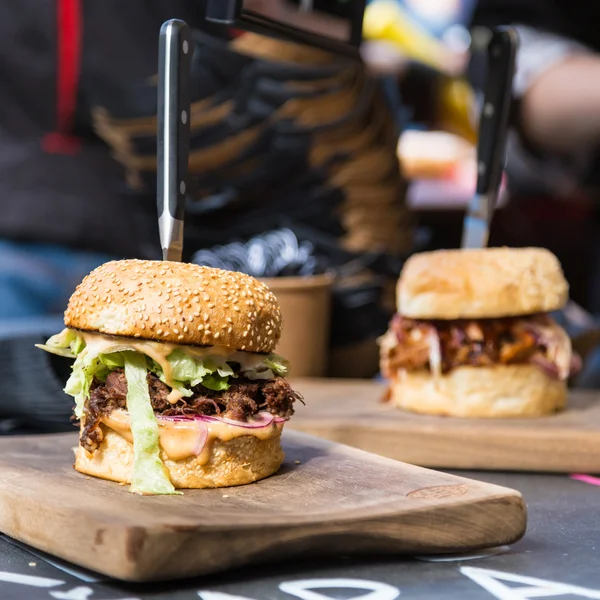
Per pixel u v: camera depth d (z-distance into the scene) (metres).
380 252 1.41
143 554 0.87
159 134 1.03
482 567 0.90
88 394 0.99
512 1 1.55
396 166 1.42
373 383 1.34
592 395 1.31
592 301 1.72
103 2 1.41
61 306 1.38
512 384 1.20
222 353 0.99
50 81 1.41
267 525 0.89
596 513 1.00
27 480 0.97
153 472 0.96
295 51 1.33
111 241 1.40
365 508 0.92
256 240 1.37
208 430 0.97
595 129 1.49
